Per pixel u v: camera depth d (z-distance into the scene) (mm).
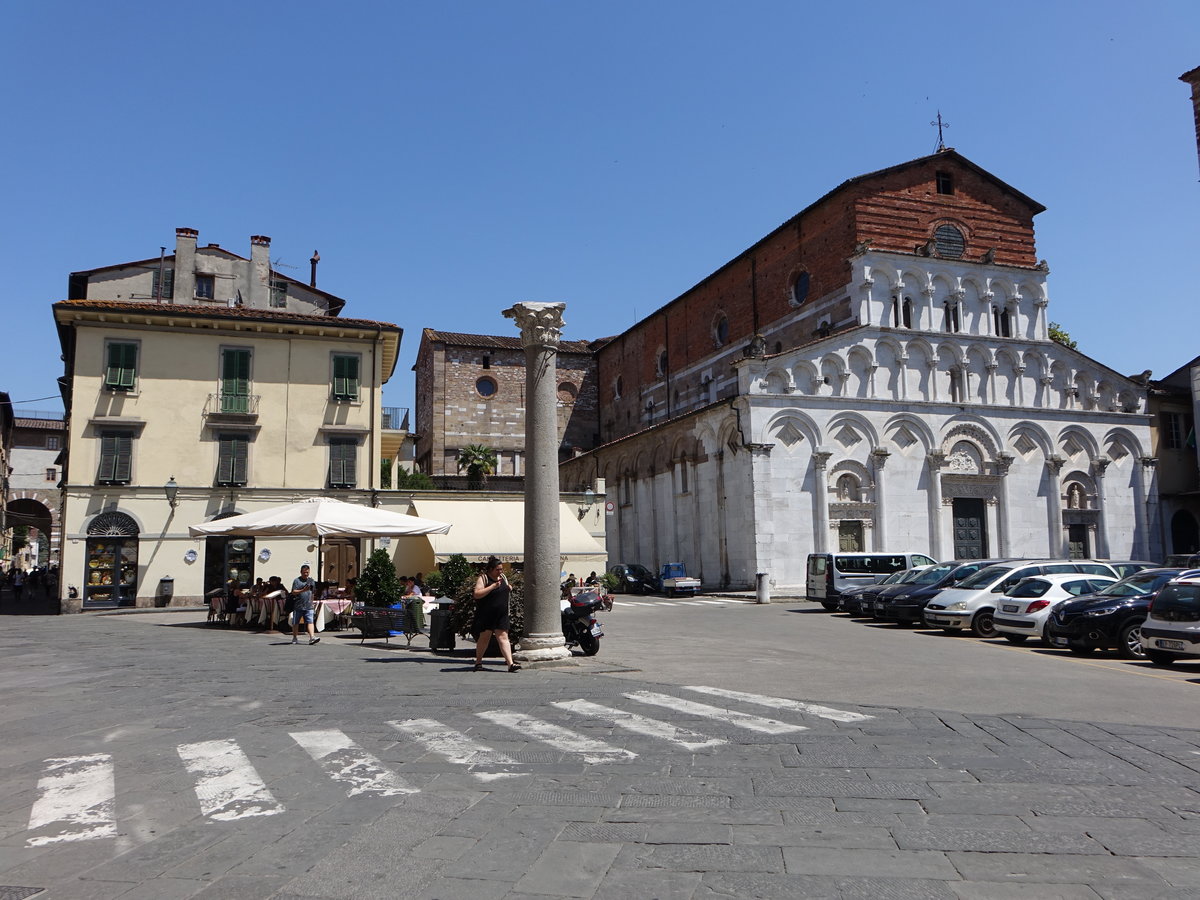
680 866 5504
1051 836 6004
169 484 33094
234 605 26422
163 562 33531
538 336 15992
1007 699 11922
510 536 32250
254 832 6281
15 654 18609
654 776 7633
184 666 16062
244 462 34844
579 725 9891
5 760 8594
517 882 5277
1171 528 48531
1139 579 19828
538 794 7129
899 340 43781
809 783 7371
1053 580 21703
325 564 34719
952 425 44156
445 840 6047
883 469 42562
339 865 5594
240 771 7996
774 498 40906
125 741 9383
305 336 36219
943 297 45125
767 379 41844
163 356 34562
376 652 18391
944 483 43625
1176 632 15852
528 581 15648
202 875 5453
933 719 10211
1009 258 47250
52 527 64125
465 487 66375
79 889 5246
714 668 15219
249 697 12234
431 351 69500
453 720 10273
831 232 45875
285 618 23859
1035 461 45438
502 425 69688
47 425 80438
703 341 57781
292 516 24344
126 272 43531
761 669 15141
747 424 41094
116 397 33875
